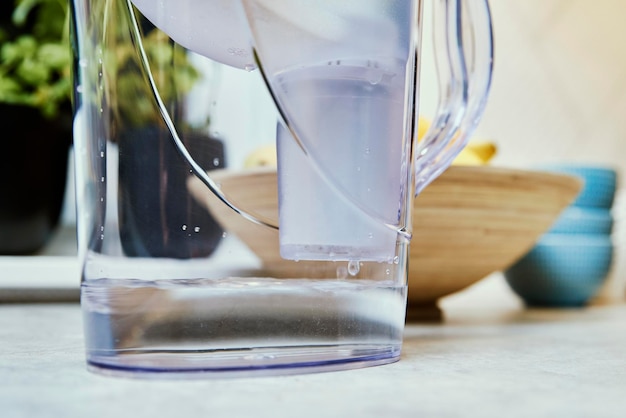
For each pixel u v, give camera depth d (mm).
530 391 409
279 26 440
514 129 1312
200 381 418
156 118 458
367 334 462
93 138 452
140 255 449
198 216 455
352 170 448
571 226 1040
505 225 753
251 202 457
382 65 450
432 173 522
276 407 371
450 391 406
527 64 1326
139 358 426
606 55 1349
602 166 1069
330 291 450
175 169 456
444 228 730
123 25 458
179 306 429
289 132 445
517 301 1218
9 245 1146
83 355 498
